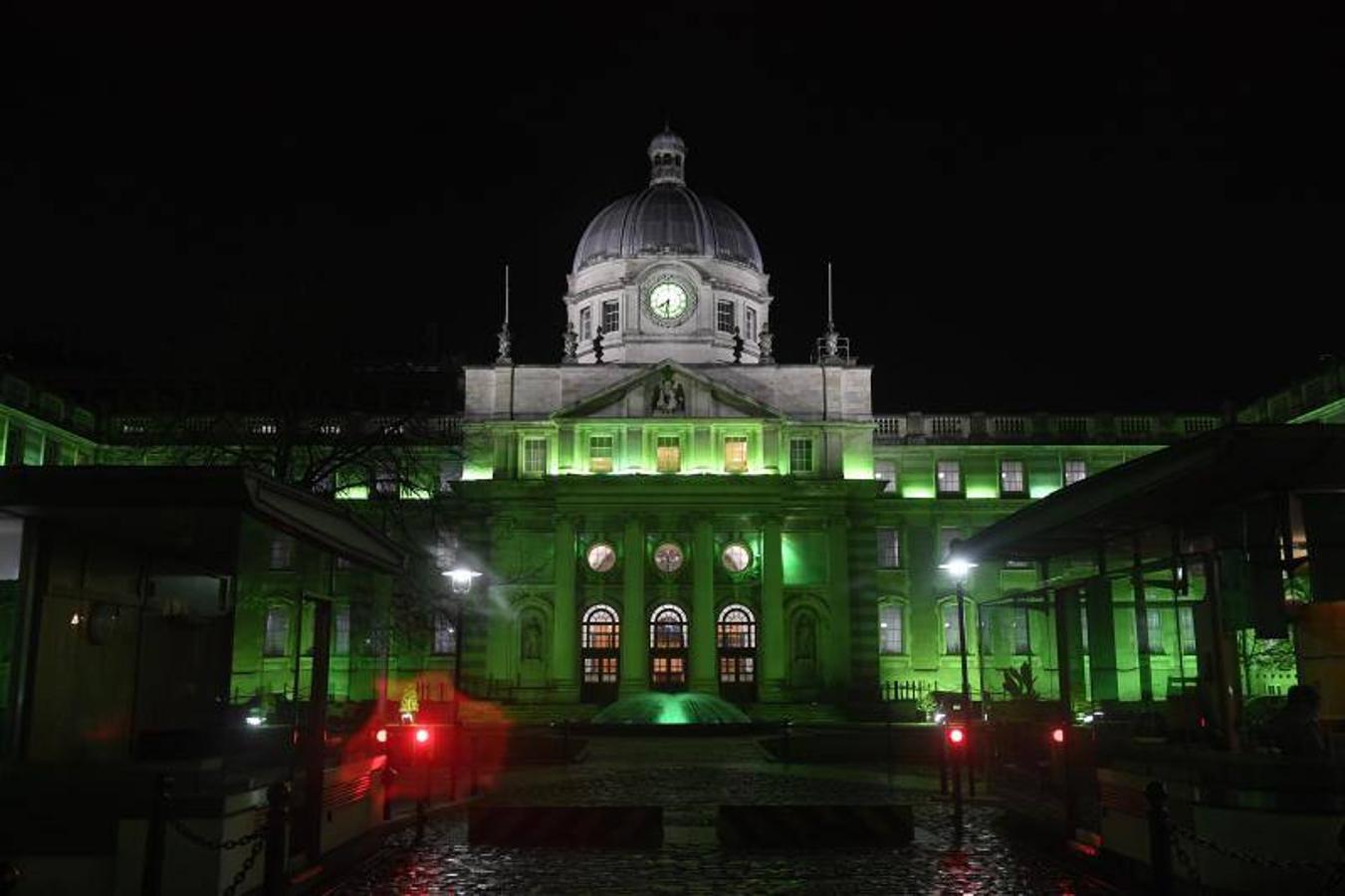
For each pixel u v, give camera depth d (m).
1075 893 17.69
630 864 20.22
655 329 76.06
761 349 75.81
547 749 40.75
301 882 17.06
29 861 15.12
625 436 69.06
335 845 19.97
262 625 20.67
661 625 68.25
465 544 68.44
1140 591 20.94
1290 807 14.66
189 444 50.59
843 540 68.75
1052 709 32.88
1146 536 21.25
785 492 68.56
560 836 22.22
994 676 68.94
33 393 60.75
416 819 23.78
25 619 17.66
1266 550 17.00
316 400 49.47
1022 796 25.00
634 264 77.50
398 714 49.22
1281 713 16.52
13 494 16.69
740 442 69.62
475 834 22.33
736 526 68.62
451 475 71.81
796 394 71.88
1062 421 73.25
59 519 17.70
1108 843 18.66
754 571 68.31
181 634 20.64
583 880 18.81
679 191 80.56
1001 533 24.00
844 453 70.94
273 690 22.53
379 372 54.62
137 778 15.33
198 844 14.92
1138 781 17.41
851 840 22.11
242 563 19.66
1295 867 13.27
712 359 76.06
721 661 68.00
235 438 51.16
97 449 65.12
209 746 18.53
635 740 51.66
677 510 67.75
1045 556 25.61
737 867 19.92
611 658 67.81
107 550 19.39
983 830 23.98
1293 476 16.23
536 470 70.19
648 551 68.44
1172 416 72.94
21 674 17.61
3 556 19.17
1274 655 28.62
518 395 71.25
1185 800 15.91
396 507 55.53
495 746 40.56
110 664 19.67
